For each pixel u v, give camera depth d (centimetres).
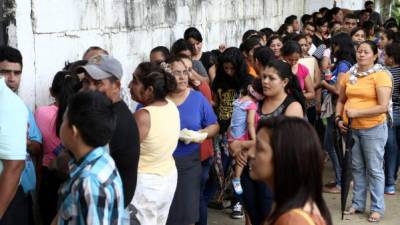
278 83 428
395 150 664
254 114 446
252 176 231
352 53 670
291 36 773
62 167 338
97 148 262
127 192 321
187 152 450
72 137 262
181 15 761
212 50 802
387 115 588
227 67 557
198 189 464
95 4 555
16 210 359
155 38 683
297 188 215
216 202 612
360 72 568
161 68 403
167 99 437
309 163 214
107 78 328
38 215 418
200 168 465
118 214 260
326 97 671
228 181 585
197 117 467
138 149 326
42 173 414
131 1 622
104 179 254
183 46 609
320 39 976
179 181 448
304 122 221
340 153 627
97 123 257
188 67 479
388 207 642
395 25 1154
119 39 601
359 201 615
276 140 216
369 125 570
